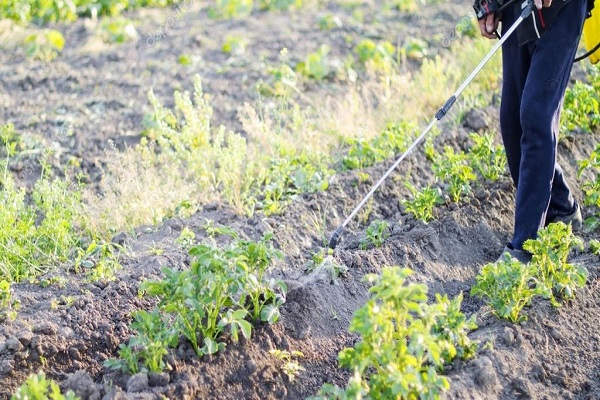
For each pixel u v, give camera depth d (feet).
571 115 27.37
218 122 33.32
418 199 22.71
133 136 32.04
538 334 18.60
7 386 17.24
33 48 40.93
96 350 18.22
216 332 17.81
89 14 49.47
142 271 20.71
